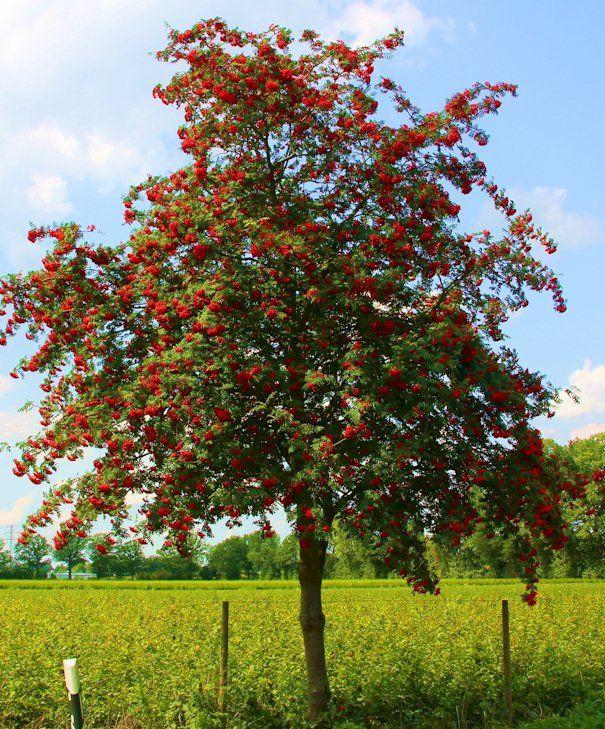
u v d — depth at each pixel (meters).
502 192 10.84
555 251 10.73
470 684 11.61
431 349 9.23
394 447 8.89
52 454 10.87
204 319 9.05
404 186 10.27
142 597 32.38
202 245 9.51
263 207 10.05
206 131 10.30
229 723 10.08
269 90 9.94
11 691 10.89
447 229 10.59
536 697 11.62
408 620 18.02
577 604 25.19
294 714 10.16
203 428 9.02
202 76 10.52
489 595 30.62
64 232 10.53
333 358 9.85
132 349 10.37
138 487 10.05
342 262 9.42
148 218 10.80
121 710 11.07
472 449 9.55
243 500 8.58
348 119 10.11
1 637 15.73
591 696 11.24
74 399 11.06
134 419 9.51
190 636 15.74
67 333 10.44
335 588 42.97
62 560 103.81
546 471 9.82
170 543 10.80
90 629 18.08
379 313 9.90
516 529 10.50
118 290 10.30
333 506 9.20
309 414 9.51
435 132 10.25
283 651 13.16
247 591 38.34
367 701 10.93
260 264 10.03
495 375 9.62
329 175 10.62
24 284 10.73
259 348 9.78
